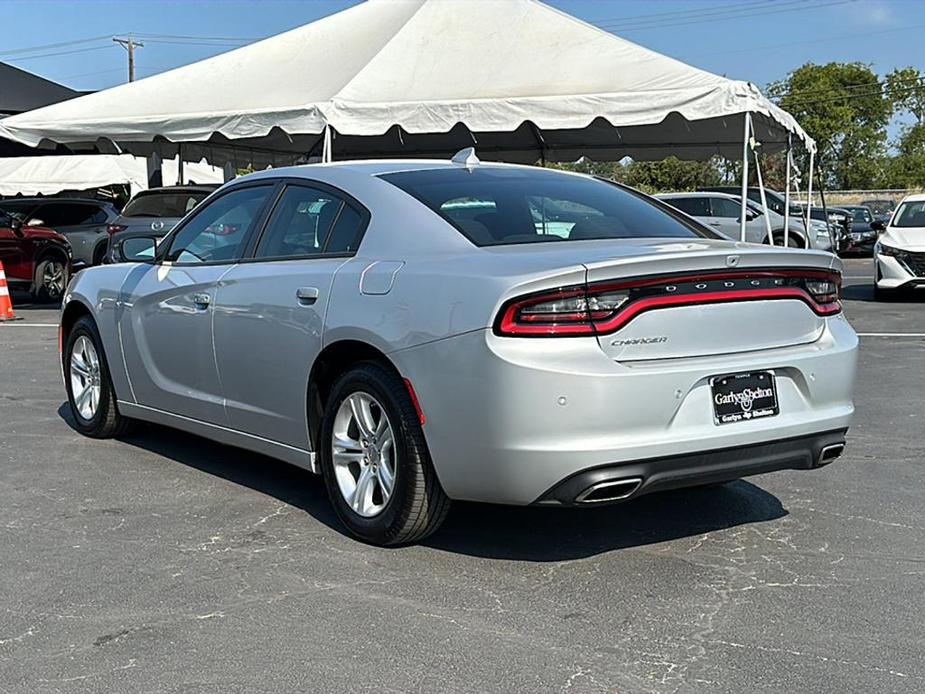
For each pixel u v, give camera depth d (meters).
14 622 3.57
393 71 12.38
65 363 6.61
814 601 3.71
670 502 4.95
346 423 4.39
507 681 3.09
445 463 3.88
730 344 3.93
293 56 13.91
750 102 10.99
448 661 3.23
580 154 18.22
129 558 4.21
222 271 5.08
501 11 13.20
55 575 4.03
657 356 3.76
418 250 4.21
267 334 4.69
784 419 4.00
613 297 3.68
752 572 4.02
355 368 4.27
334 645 3.36
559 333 3.62
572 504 3.68
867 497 5.07
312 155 17.94
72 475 5.53
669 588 3.85
